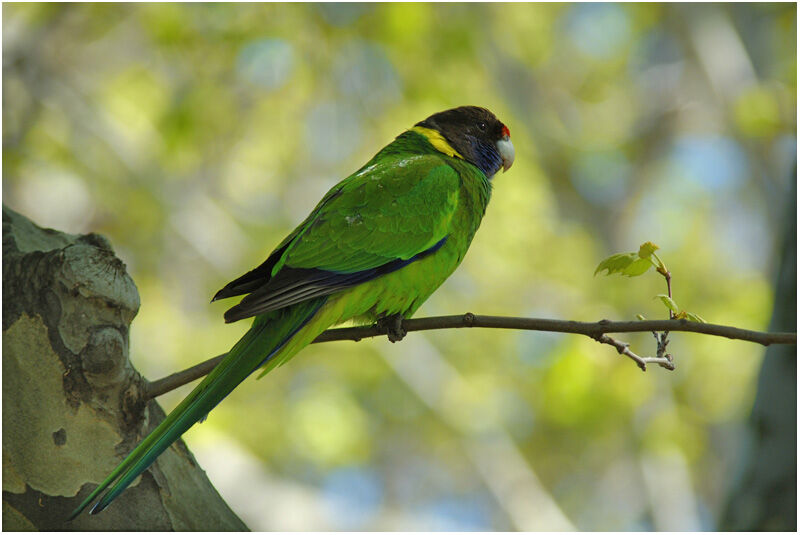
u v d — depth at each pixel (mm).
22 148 13602
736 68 14859
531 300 13977
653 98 16797
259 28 12602
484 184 6242
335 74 13609
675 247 15688
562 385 12141
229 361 4469
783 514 5809
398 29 12453
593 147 16406
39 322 3803
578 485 14852
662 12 16047
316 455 13016
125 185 14406
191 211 14469
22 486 3688
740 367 12945
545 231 14656
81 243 4199
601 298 13898
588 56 17141
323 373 13773
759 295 13336
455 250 5691
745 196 15758
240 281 5133
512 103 15859
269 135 14484
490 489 13070
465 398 13438
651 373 13266
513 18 16000
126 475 3709
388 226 5352
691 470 14461
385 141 14016
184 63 13508
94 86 14797
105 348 3793
